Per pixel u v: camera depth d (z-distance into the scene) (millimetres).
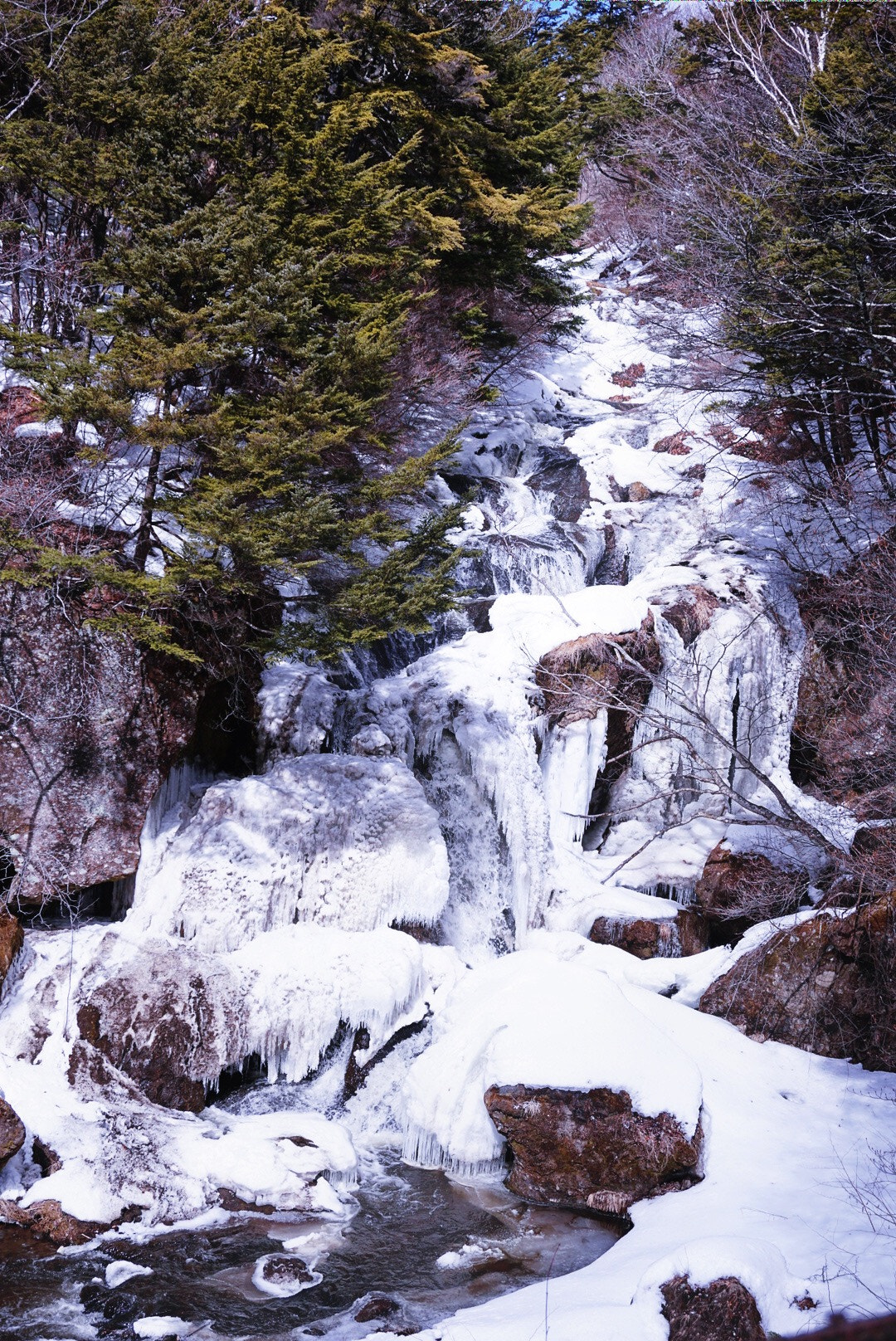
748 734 12977
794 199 13711
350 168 9758
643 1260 6168
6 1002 7953
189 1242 6699
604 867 11828
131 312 8727
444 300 15445
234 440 8922
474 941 10906
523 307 18781
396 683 11617
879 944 8445
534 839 11336
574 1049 7637
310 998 8469
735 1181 6992
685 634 13070
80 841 8883
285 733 10375
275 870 9195
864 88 13688
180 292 8945
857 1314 5270
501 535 14656
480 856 11305
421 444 14711
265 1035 8258
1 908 8531
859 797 11922
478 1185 7590
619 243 26078
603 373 22375
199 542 8820
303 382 8656
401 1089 8359
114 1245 6629
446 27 14367
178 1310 5965
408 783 9984
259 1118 7863
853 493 14461
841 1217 6285
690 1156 7117
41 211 10406
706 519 15891
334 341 9023
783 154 13875
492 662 12070
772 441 16812
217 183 9297
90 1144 7195
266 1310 5988
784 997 8836
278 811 9453
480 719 11406
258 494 9164
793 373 14062
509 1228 6996
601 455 17438
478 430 17656
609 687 11680
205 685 9500
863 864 9156
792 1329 5324
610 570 15664
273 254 9008
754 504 15945
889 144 12781
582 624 12516
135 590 8766
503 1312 5805
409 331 13266
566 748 11789
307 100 9500
